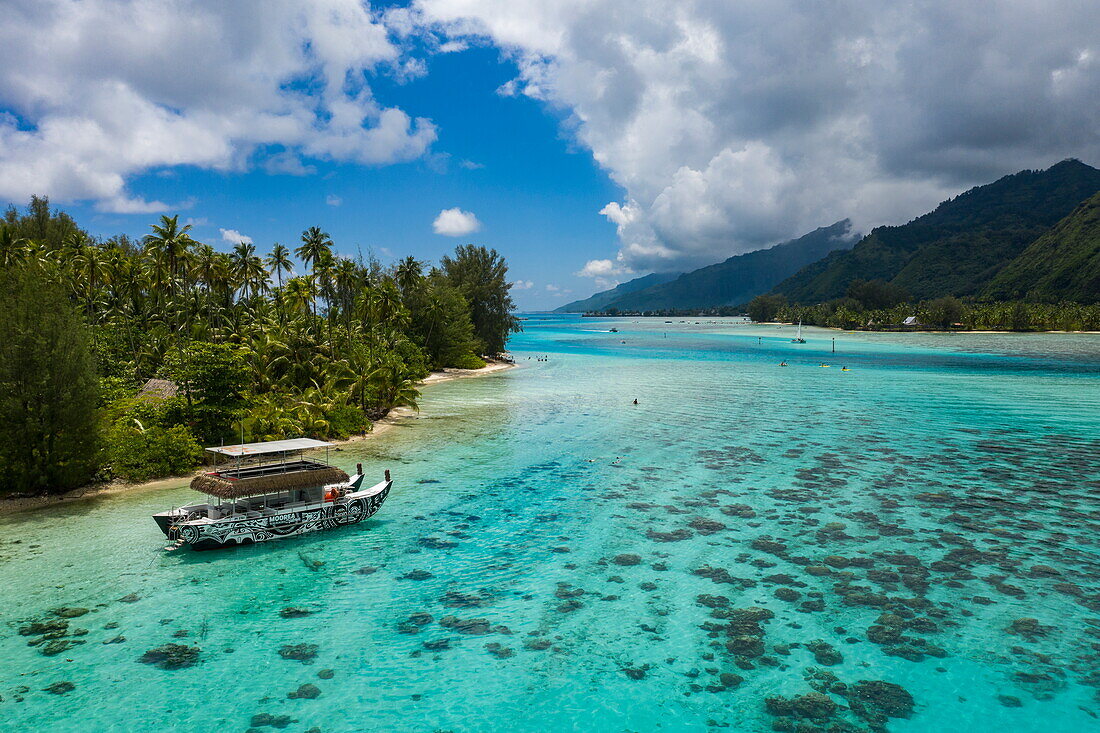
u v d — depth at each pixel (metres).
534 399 67.94
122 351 62.22
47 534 26.33
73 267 69.06
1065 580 21.59
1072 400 65.69
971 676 16.02
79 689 15.52
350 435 47.94
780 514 29.08
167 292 77.44
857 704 14.95
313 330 70.88
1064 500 30.91
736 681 15.96
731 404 63.94
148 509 29.64
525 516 29.00
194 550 24.53
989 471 36.66
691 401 66.12
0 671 16.30
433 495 32.41
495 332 114.38
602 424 52.75
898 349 150.75
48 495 31.48
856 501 31.00
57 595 20.77
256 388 54.91
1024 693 15.27
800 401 65.88
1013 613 19.30
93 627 18.64
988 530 26.69
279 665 16.73
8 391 30.39
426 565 23.45
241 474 26.48
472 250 118.06
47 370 31.08
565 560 23.84
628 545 25.34
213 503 26.89
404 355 79.56
